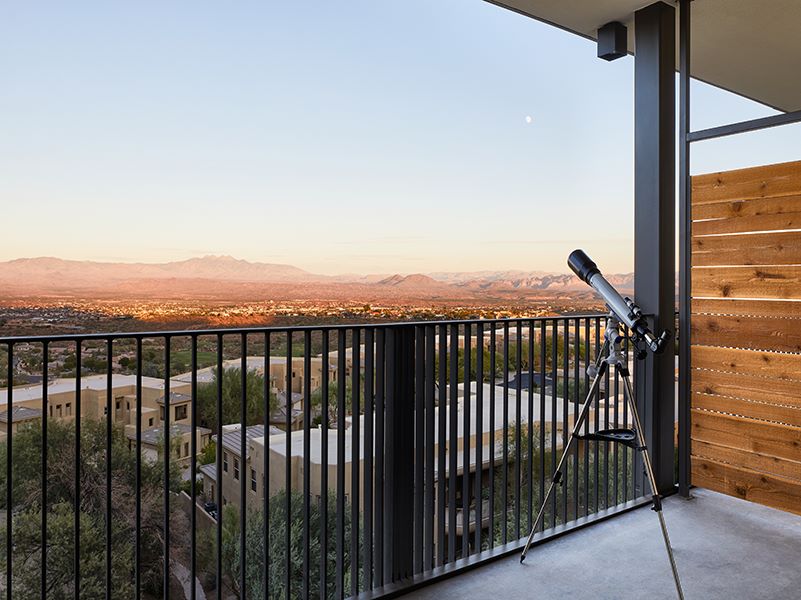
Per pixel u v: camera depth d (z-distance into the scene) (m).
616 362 2.78
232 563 3.85
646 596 2.47
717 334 3.51
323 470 2.39
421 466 2.67
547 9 3.61
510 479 4.40
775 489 3.25
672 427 3.69
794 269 3.16
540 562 2.79
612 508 3.40
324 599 2.38
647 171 3.59
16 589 3.05
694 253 3.61
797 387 3.16
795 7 3.59
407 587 2.51
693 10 3.63
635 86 3.66
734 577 2.63
